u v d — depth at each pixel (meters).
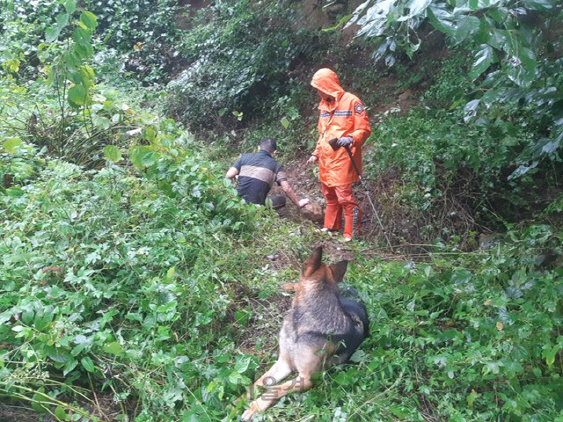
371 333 4.11
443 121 7.94
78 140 6.82
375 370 3.73
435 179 7.18
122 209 5.24
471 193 7.23
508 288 4.43
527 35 3.27
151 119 6.01
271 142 7.34
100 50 11.10
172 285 4.02
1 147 6.05
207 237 5.06
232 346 3.95
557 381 3.50
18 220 4.85
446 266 5.46
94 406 3.36
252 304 4.66
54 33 4.43
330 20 11.37
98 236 4.59
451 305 4.56
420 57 9.94
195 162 5.80
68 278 3.87
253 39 11.74
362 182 7.80
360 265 5.86
